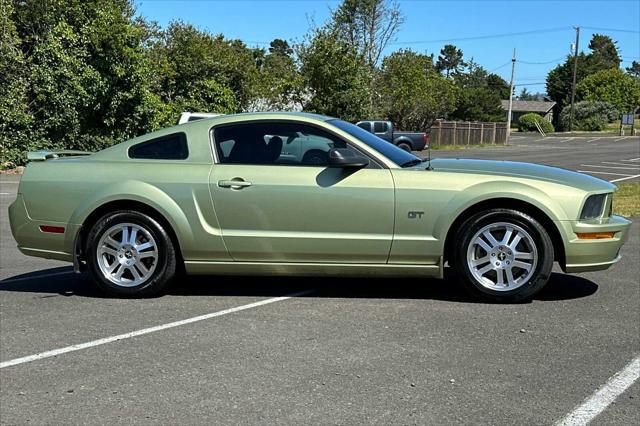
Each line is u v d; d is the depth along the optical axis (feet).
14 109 68.74
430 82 139.33
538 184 18.30
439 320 17.30
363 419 11.71
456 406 12.20
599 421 11.60
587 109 265.54
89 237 19.53
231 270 19.38
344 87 106.52
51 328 16.94
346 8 148.46
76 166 19.80
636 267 23.54
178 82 88.89
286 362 14.43
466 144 155.02
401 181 18.45
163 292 20.17
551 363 14.26
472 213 18.57
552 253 18.30
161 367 14.24
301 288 20.85
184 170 19.21
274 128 19.43
